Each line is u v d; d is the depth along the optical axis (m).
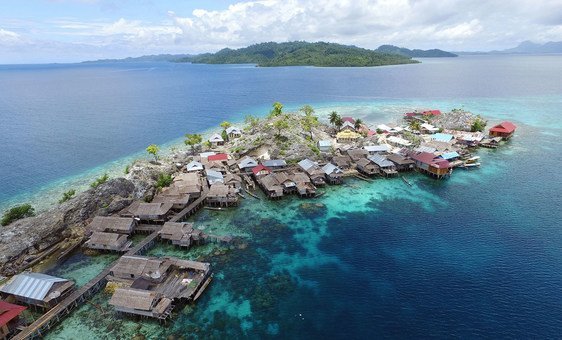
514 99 195.50
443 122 134.25
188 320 45.75
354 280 52.47
